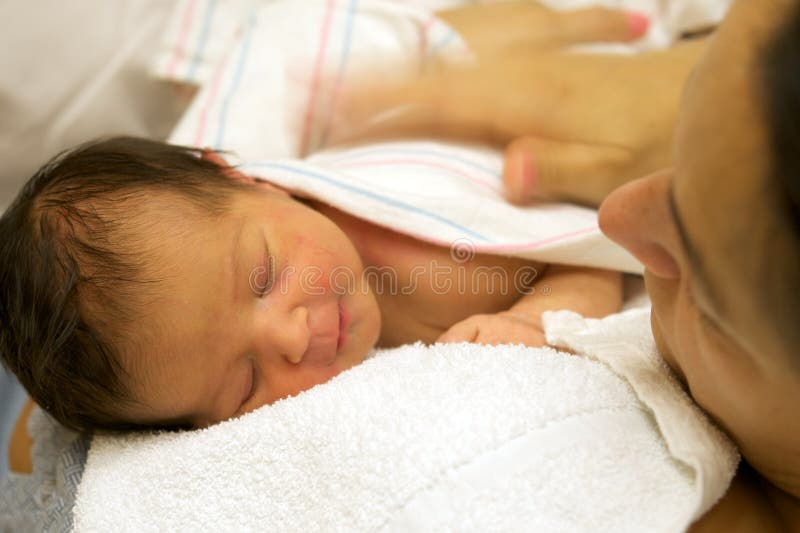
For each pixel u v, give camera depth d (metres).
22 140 1.25
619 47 1.17
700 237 0.37
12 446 0.90
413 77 1.10
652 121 0.88
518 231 0.84
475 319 0.74
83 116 1.27
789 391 0.40
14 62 1.21
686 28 1.20
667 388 0.55
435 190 0.89
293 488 0.59
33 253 0.72
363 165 0.98
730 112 0.34
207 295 0.70
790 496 0.54
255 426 0.63
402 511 0.52
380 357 0.69
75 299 0.69
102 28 1.28
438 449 0.53
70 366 0.70
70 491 0.72
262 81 1.16
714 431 0.52
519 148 0.92
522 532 0.49
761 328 0.36
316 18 1.18
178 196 0.75
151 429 0.75
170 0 1.35
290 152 1.14
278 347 0.71
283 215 0.78
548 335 0.66
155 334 0.69
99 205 0.73
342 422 0.59
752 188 0.33
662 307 0.48
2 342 0.75
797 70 0.31
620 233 0.44
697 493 0.48
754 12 0.35
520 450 0.52
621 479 0.51
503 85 1.00
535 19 1.14
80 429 0.77
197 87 1.31
